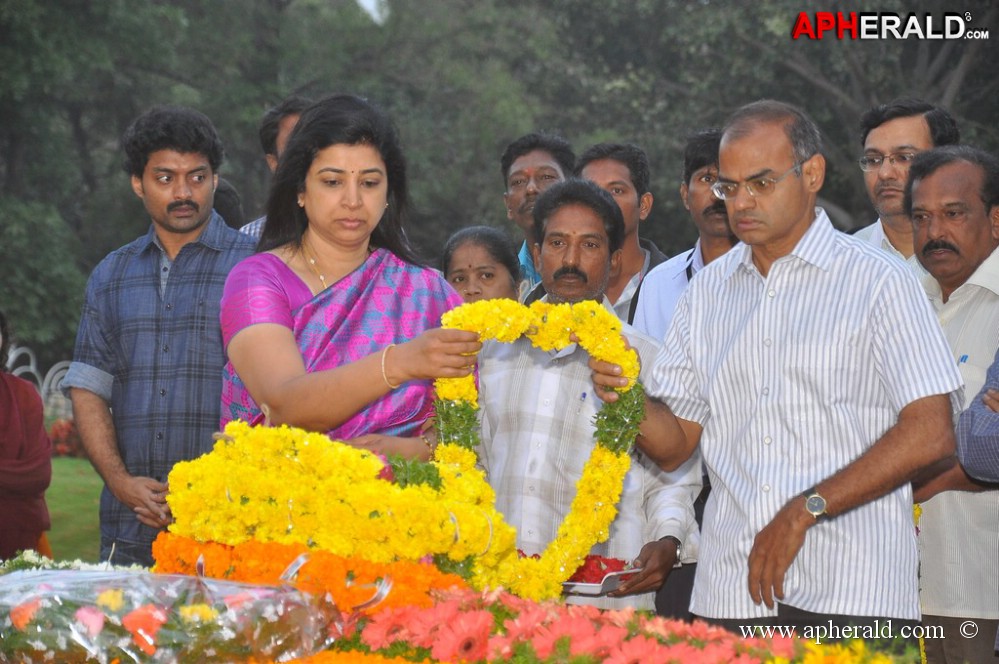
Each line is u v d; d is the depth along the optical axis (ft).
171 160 18.02
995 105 68.23
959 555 16.02
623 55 78.33
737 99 73.31
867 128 19.42
